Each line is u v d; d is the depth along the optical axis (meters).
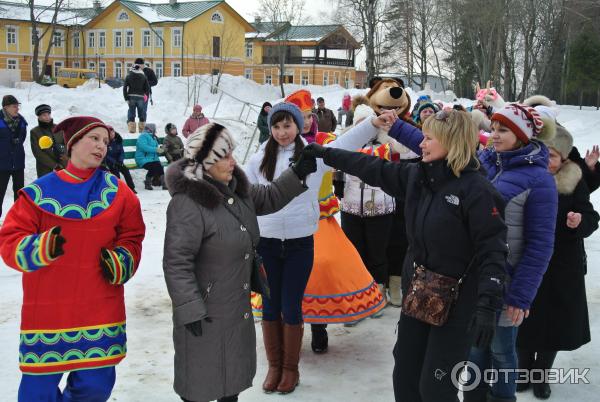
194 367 3.34
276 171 4.36
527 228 3.58
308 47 63.00
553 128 3.81
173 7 56.28
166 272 3.24
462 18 47.31
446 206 3.20
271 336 4.36
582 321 4.29
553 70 55.62
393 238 6.02
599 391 4.38
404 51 53.53
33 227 3.15
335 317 4.84
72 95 19.38
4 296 6.03
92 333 3.21
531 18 46.00
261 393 4.30
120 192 3.33
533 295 3.56
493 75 45.06
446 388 3.23
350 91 36.53
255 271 3.51
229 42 54.62
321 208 5.00
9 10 56.41
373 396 4.27
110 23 57.00
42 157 9.42
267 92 40.44
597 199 12.15
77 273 3.19
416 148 3.98
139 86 16.77
